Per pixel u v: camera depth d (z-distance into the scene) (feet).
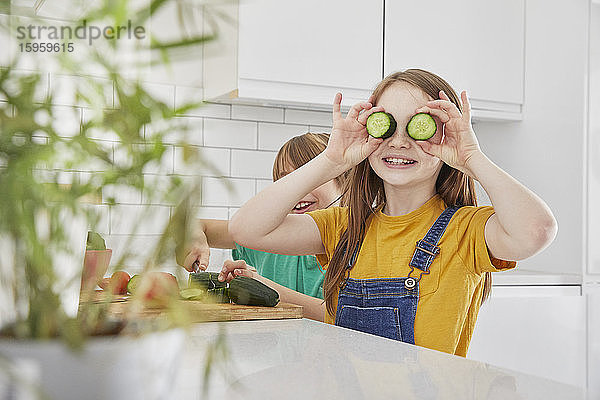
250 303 3.39
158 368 1.26
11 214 0.99
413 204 4.30
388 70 8.09
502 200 3.87
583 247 8.11
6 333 1.11
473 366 1.87
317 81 7.72
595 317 8.15
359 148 4.19
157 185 1.06
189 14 1.06
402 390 1.57
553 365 7.91
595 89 8.14
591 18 8.09
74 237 1.05
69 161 1.03
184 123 1.08
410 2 8.22
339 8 7.81
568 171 8.30
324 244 4.58
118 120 1.04
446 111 4.14
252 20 7.40
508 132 9.29
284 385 1.60
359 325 4.10
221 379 1.63
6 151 1.00
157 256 1.07
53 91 1.03
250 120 8.38
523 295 7.83
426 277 4.02
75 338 1.09
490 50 8.75
